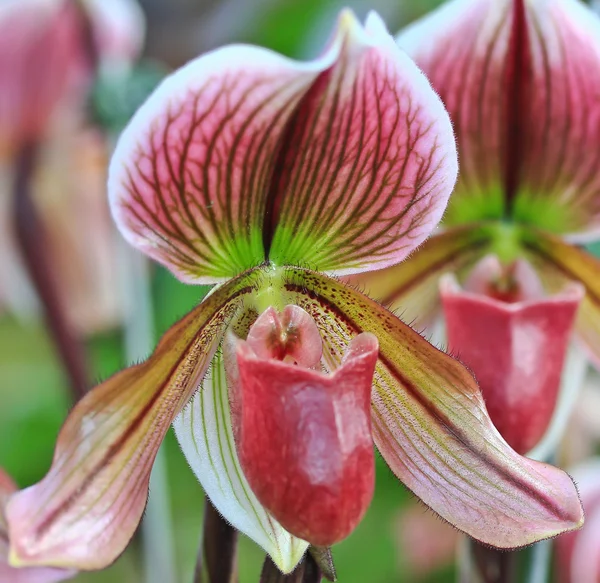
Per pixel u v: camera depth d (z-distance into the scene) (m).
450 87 0.39
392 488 0.50
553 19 0.38
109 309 0.48
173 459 0.51
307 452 0.34
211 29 0.61
